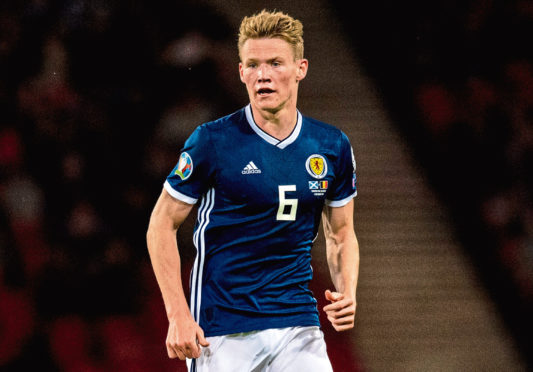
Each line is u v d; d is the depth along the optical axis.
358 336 22.27
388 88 30.75
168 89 29.28
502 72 32.34
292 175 10.55
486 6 33.12
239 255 10.49
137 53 29.39
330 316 10.59
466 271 25.31
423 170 28.53
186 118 28.95
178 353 10.19
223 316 10.48
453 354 22.22
